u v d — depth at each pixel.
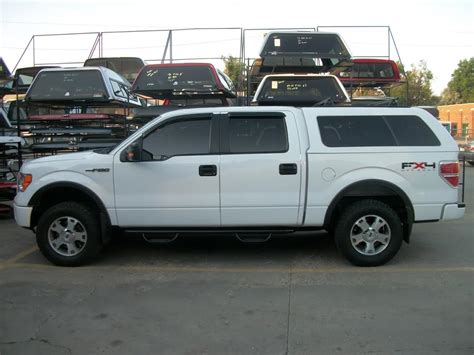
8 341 3.87
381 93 16.95
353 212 5.70
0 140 8.73
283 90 10.12
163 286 5.18
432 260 6.12
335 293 4.92
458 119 55.44
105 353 3.66
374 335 3.93
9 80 11.98
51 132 9.71
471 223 8.55
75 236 5.88
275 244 7.03
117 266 5.95
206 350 3.70
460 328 4.06
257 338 3.90
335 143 5.75
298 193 5.69
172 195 5.71
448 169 5.77
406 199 5.73
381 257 5.76
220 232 5.82
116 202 5.76
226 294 4.92
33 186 5.83
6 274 5.62
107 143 9.69
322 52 10.99
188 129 5.82
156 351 3.69
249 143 5.76
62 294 4.94
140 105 11.85
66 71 9.94
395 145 5.77
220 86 10.32
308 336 3.93
